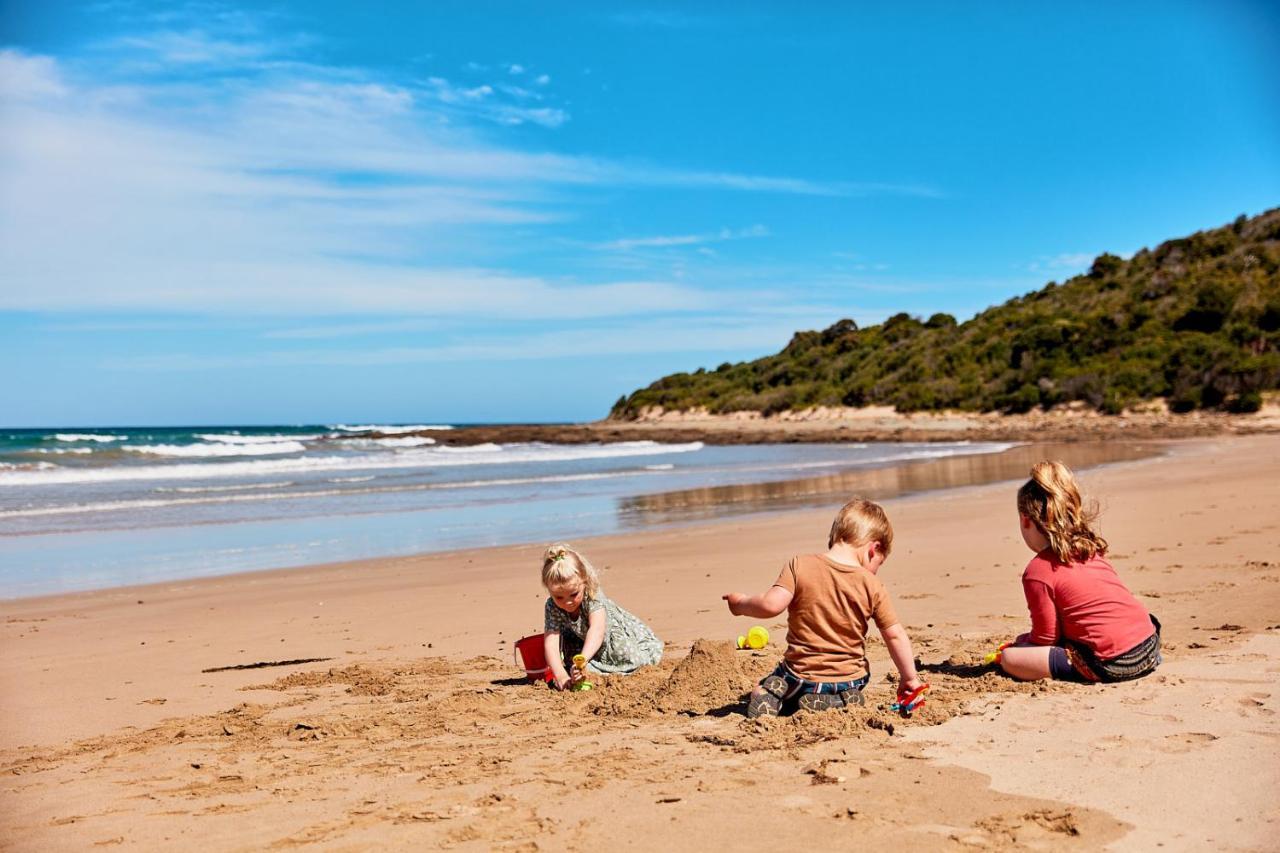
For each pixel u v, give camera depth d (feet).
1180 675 14.51
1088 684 14.49
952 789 10.41
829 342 309.63
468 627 25.38
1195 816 9.34
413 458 132.05
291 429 403.75
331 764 13.01
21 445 158.81
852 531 14.40
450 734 14.40
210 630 26.53
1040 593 15.10
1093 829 9.18
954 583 27.09
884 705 14.20
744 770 11.48
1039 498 15.42
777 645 19.80
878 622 13.84
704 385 312.71
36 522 56.85
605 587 30.45
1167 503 44.39
